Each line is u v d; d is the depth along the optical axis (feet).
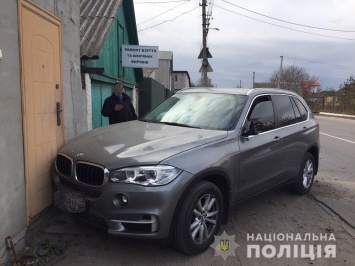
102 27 29.99
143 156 11.37
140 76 51.47
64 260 11.63
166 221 11.05
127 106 23.39
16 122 11.74
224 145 13.26
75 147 13.15
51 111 15.07
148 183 10.92
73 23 18.58
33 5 13.15
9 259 10.96
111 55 35.68
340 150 38.29
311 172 20.45
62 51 16.55
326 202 18.95
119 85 22.99
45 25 14.42
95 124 30.42
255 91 16.48
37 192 13.61
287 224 15.72
